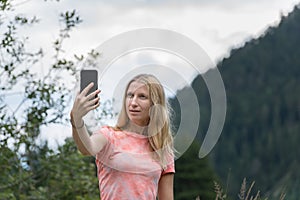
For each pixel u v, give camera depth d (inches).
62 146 337.1
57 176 342.0
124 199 170.7
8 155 310.7
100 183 173.8
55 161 334.3
